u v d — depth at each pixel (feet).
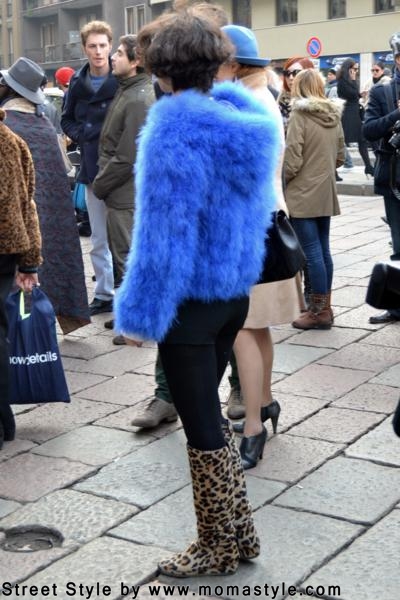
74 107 28.32
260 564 12.78
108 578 12.51
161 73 11.34
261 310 15.69
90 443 17.58
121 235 26.45
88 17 229.45
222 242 11.30
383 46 155.63
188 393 11.71
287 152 24.58
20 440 17.83
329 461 16.33
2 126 16.76
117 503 14.84
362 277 32.12
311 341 24.38
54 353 18.39
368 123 25.50
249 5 176.35
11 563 12.99
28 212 17.48
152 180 10.85
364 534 13.57
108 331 26.17
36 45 250.98
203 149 10.89
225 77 15.46
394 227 26.08
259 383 15.97
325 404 19.31
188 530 13.84
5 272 17.26
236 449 12.71
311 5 165.48
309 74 24.73
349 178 63.57
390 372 21.53
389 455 16.52
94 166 27.43
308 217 24.79
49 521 14.24
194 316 11.53
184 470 16.12
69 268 24.34
